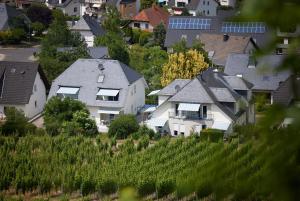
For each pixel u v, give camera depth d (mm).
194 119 71312
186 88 72500
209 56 103000
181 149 59219
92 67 79812
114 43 105625
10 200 45906
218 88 73438
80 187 49562
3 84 78875
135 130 69625
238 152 31047
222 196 4836
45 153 58562
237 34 108812
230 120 69938
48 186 49969
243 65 85625
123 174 51812
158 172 52750
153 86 88125
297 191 3947
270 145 4168
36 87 80375
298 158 4035
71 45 108562
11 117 68812
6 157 55562
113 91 76938
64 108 70938
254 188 4754
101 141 64062
